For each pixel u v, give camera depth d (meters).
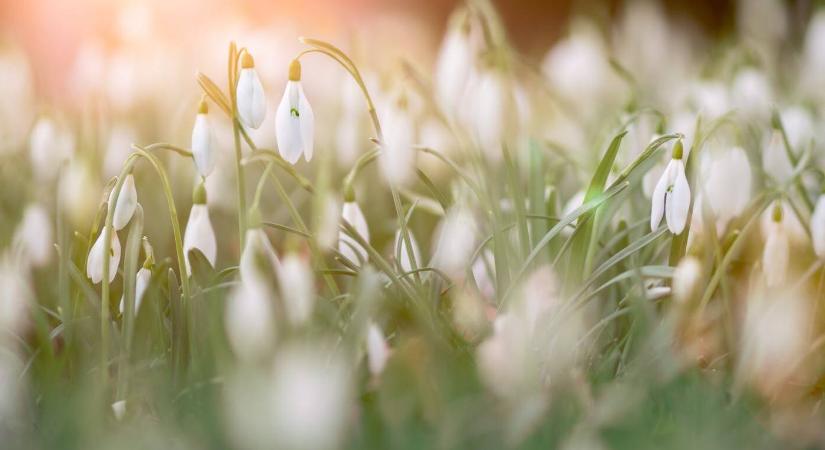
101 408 0.67
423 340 0.70
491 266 0.77
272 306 0.65
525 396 0.68
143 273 0.71
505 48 0.78
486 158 0.83
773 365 0.71
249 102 0.69
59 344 0.77
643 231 0.78
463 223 0.76
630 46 1.57
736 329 0.76
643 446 0.66
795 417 0.70
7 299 0.72
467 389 0.69
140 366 0.70
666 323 0.71
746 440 0.68
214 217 0.91
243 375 0.65
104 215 0.75
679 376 0.70
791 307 0.71
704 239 0.73
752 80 0.95
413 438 0.67
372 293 0.68
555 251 0.77
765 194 0.75
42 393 0.71
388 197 0.93
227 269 0.71
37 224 0.79
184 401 0.69
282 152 0.69
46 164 0.87
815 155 0.89
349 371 0.67
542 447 0.67
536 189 0.78
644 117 0.87
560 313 0.71
